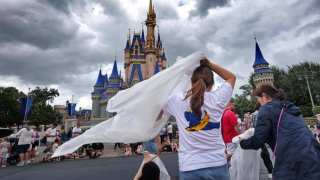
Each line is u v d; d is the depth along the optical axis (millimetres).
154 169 3219
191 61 2625
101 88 86875
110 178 8086
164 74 2629
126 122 2648
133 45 87875
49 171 10141
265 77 66438
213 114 2295
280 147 2332
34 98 91312
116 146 23734
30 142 13219
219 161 2227
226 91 2404
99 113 84312
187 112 2340
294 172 2197
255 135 2498
